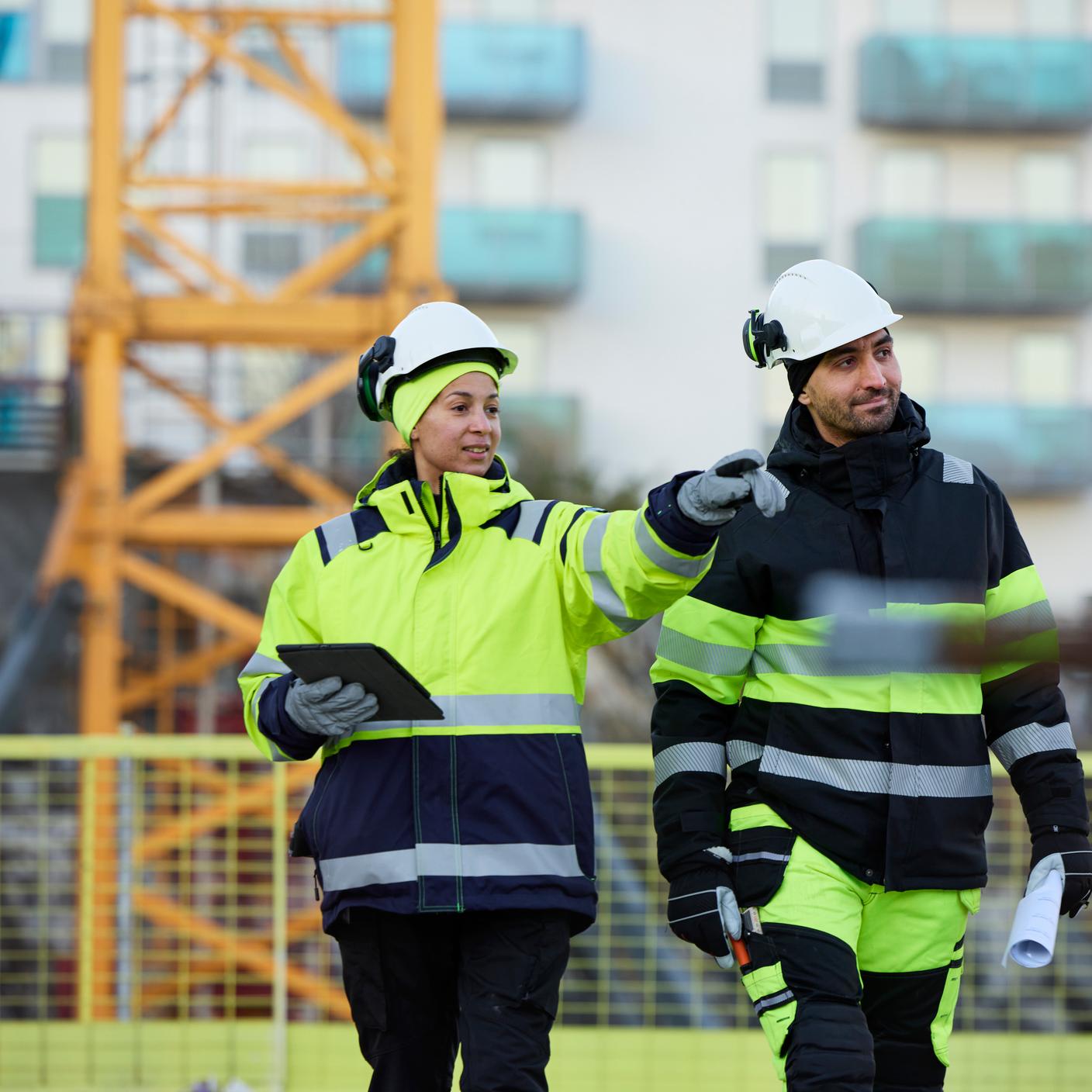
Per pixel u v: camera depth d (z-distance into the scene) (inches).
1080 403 2952.8
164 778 842.2
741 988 841.5
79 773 856.3
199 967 1241.4
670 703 411.5
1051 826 395.9
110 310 1581.0
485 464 398.6
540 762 376.8
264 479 2098.9
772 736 399.9
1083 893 396.5
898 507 396.5
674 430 2888.8
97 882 853.8
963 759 391.5
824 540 396.8
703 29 2930.6
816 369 406.9
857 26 2947.8
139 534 1619.1
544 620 383.2
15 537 1807.3
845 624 293.0
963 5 2967.5
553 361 2883.9
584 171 2906.0
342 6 2709.2
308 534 402.3
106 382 1589.6
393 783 376.2
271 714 377.7
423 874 370.0
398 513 388.8
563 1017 848.9
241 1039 702.5
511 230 2829.7
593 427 2876.5
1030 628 263.9
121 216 1611.7
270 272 2733.8
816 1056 371.6
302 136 2768.2
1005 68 2896.2
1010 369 2977.4
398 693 354.6
